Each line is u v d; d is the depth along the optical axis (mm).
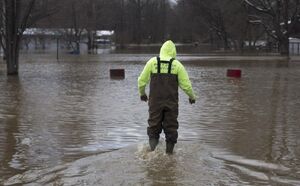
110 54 85125
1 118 14945
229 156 9906
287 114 15664
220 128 13141
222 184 8016
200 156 9680
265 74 34562
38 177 8562
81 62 54594
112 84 26625
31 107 17406
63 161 9695
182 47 136375
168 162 9117
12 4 34625
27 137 12070
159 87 9641
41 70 39969
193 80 29266
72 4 92312
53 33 118250
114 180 8172
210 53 88875
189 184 7965
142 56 73750
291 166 9227
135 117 15000
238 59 61812
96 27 128750
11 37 34531
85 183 8109
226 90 23266
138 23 157125
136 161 9203
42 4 41031
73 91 22969
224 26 104062
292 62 54031
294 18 72250
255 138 11812
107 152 10250
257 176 8508
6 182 8320
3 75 34688
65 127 13383
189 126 13430
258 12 85062
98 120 14492
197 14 109125
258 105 17781
